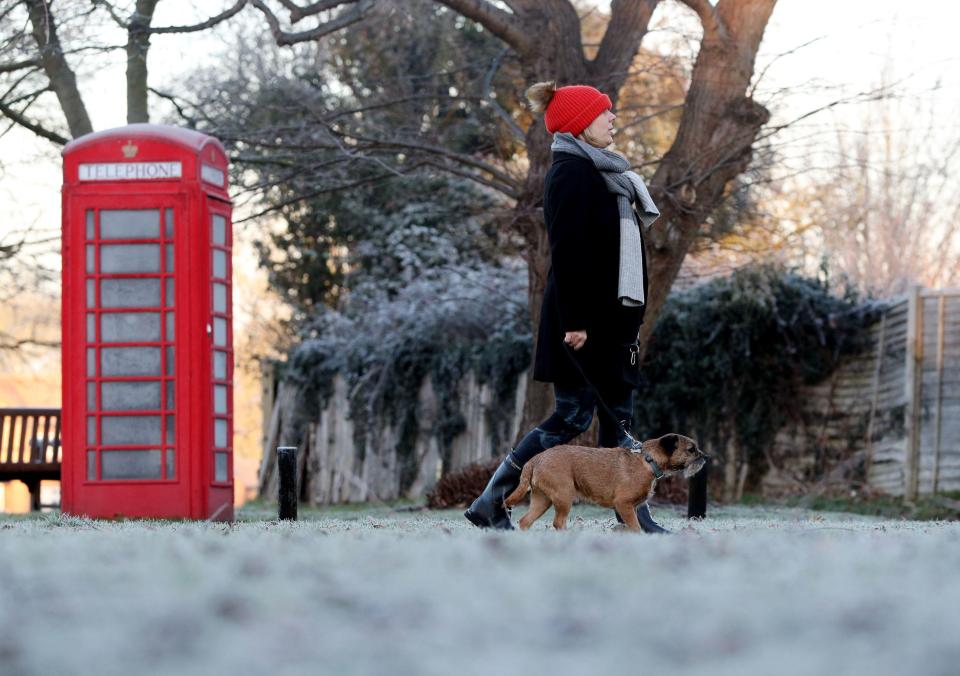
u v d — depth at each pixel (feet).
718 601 10.67
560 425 24.70
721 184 45.62
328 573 12.55
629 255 24.52
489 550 14.84
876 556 14.60
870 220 73.00
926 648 8.45
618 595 11.03
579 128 25.07
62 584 11.83
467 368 66.03
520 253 57.77
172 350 35.04
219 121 54.29
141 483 34.94
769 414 60.59
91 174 35.14
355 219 82.33
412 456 68.18
